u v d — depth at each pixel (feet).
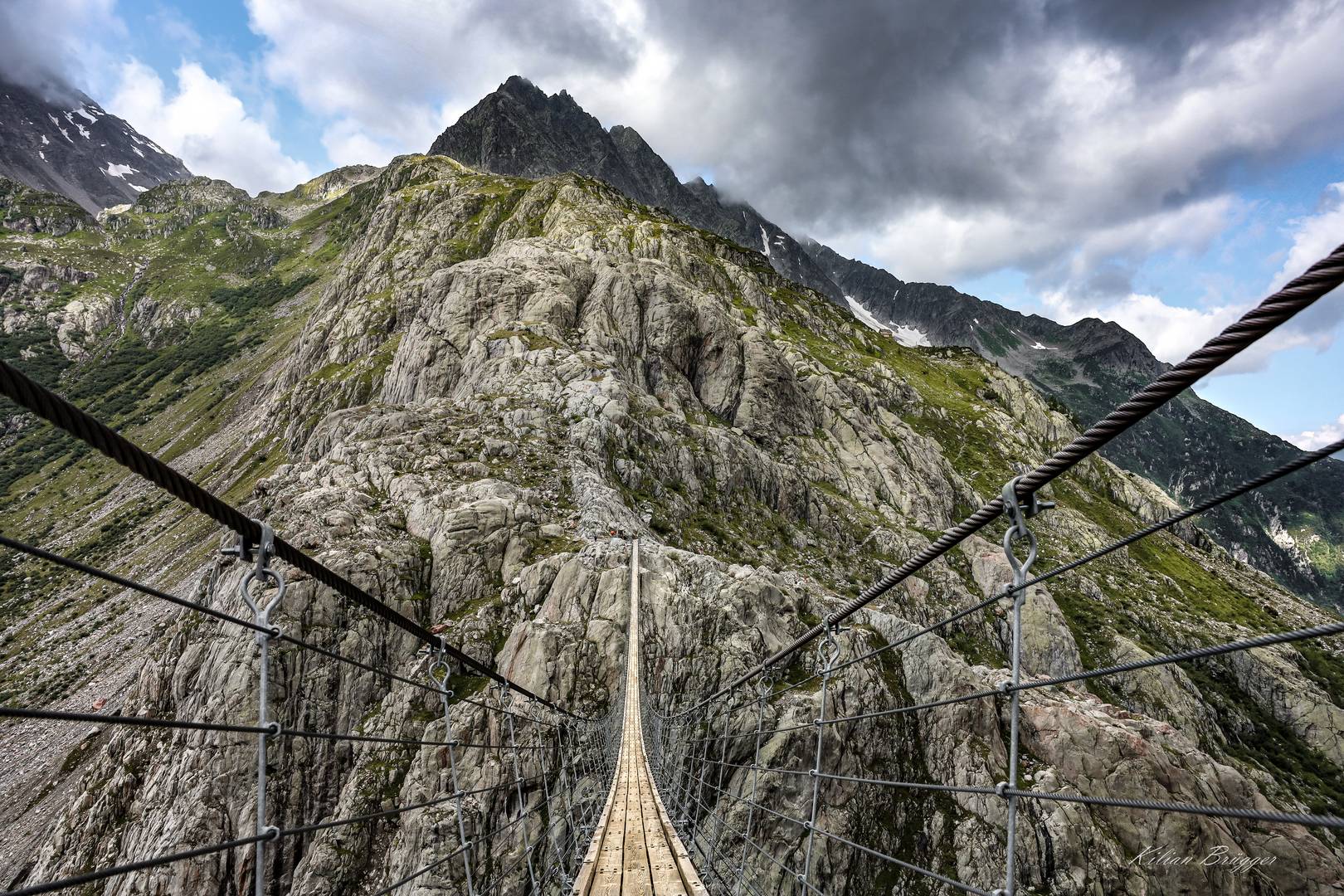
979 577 314.96
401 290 501.15
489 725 117.08
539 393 274.57
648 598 147.43
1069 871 125.90
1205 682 325.21
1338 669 345.51
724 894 34.96
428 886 98.63
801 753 127.13
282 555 12.56
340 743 117.50
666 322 370.73
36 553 6.33
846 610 20.36
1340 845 145.28
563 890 36.50
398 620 19.06
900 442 429.79
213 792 107.86
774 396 388.37
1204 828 135.54
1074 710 152.25
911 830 131.23
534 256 388.98
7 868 177.58
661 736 97.25
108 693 278.87
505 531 162.61
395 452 205.57
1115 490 582.35
